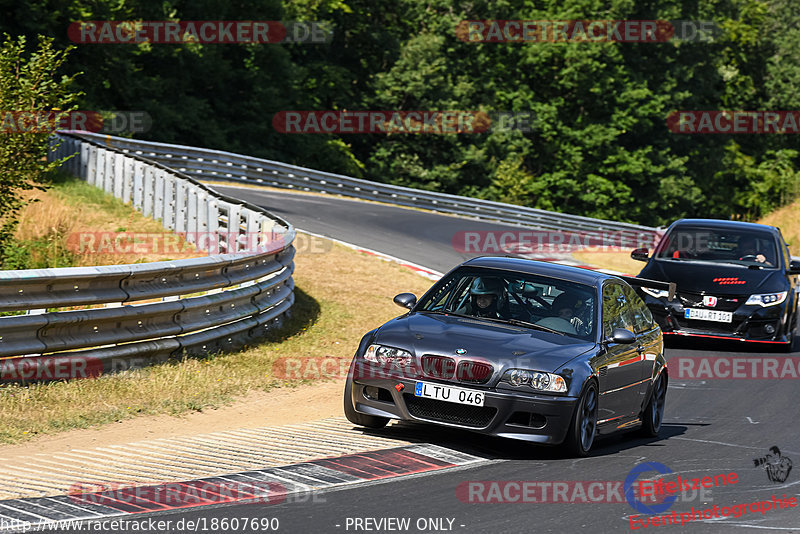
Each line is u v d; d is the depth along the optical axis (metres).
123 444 19.81
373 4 171.25
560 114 175.88
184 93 137.25
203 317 29.59
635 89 172.75
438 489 16.78
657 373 24.56
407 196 99.12
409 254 60.25
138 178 59.19
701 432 25.03
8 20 104.06
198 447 19.64
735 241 40.41
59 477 16.77
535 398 19.56
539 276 22.89
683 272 38.62
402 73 163.38
